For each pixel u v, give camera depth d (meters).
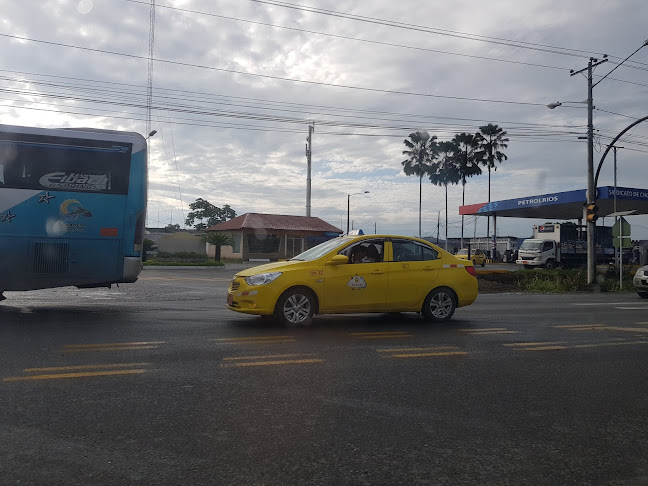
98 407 4.79
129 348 7.26
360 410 4.91
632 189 34.59
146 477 3.48
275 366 6.46
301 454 3.90
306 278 9.19
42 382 5.51
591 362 7.16
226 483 3.43
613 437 4.41
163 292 16.34
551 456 4.00
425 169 67.69
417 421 4.66
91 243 10.55
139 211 10.89
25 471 3.52
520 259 42.00
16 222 10.14
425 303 10.16
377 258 9.82
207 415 4.66
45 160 10.35
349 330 9.20
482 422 4.69
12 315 10.30
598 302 16.33
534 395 5.55
